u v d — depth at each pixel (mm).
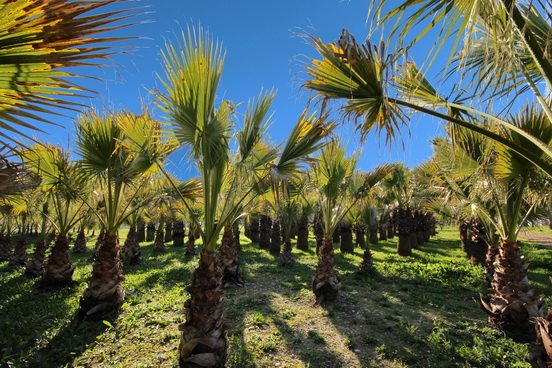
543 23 2400
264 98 3988
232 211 3504
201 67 2953
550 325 2824
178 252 15656
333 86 2883
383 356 4051
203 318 3195
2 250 11867
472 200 5844
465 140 3934
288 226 11195
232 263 8070
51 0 972
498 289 4988
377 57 2467
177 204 8516
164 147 4434
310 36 2783
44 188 5781
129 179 5328
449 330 4875
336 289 6410
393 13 1920
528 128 3590
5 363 3727
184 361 3146
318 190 6828
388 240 21328
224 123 3498
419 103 3104
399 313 5734
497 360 3857
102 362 3771
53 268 6766
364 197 7188
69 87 1150
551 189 4219
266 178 4383
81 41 1075
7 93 1121
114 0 1076
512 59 1756
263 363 3809
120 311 5445
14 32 956
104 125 4855
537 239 20500
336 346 4332
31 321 4996
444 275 8672
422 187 11328
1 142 1150
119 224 5508
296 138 4031
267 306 6129
